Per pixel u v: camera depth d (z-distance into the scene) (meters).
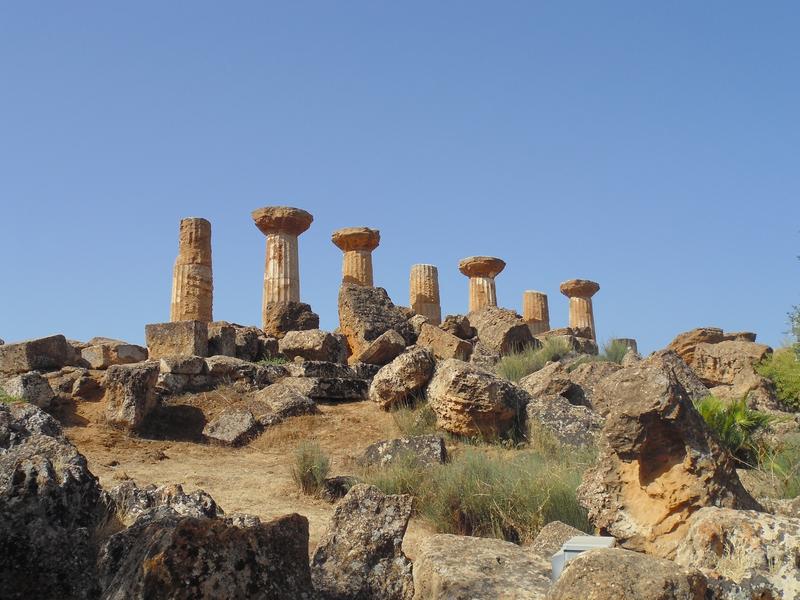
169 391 16.69
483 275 32.22
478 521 10.02
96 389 16.72
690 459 7.20
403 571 6.50
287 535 5.04
